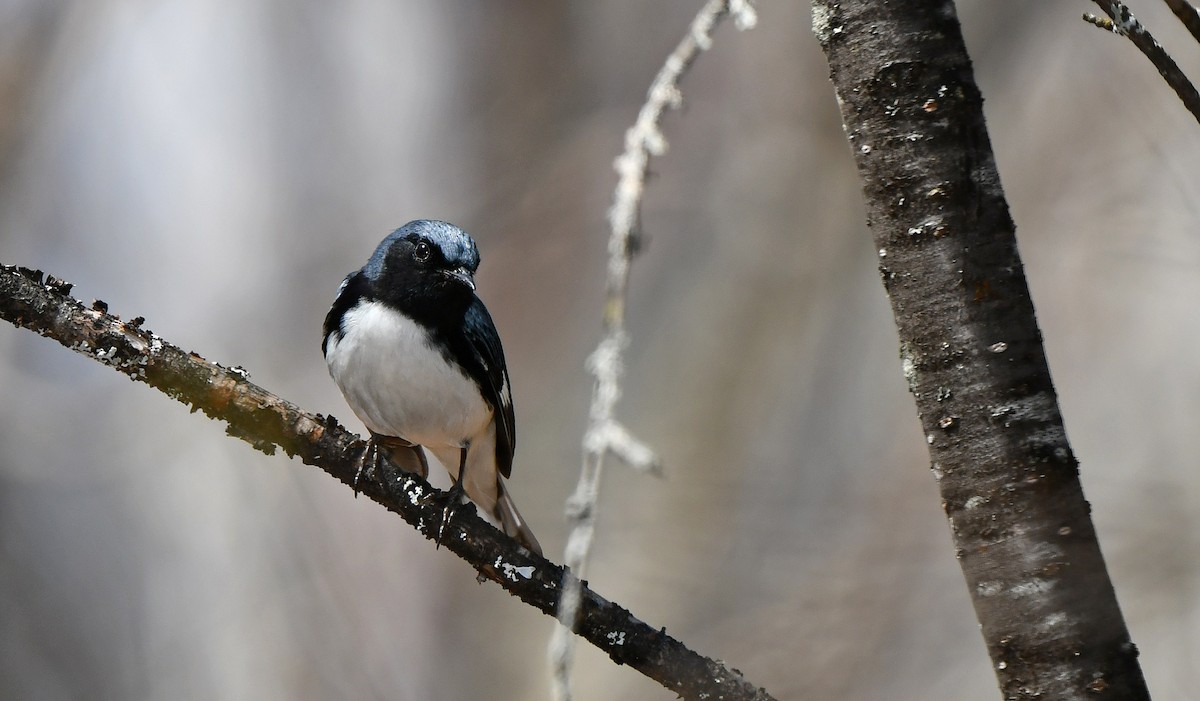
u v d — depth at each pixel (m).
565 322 15.81
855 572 12.41
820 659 11.84
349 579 13.55
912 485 13.92
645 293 16.19
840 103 3.97
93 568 13.47
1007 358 3.75
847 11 3.90
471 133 16.44
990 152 3.81
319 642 13.13
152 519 13.57
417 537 14.05
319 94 15.73
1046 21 14.80
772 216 15.89
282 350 14.33
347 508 13.95
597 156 16.41
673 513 13.28
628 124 16.48
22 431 13.16
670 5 16.98
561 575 5.50
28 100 14.38
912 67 3.80
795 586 12.41
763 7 16.27
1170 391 14.45
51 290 5.59
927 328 3.84
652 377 15.91
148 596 13.37
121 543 13.52
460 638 13.86
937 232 3.80
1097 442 14.30
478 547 5.54
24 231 14.26
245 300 14.45
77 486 13.23
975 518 3.80
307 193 15.34
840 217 15.67
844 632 11.95
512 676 13.82
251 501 13.45
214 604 13.26
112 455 13.34
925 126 3.80
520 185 16.28
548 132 16.50
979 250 3.78
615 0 17.08
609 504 13.66
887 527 13.16
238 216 14.91
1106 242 13.45
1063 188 14.29
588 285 15.96
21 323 5.56
